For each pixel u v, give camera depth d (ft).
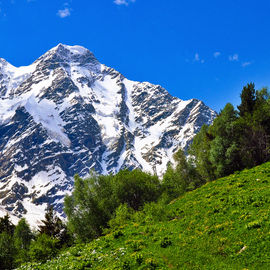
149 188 228.22
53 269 82.53
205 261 66.49
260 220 73.36
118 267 70.44
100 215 186.39
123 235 106.42
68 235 201.26
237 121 224.12
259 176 133.80
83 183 198.39
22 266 105.09
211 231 81.56
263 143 203.51
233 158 209.77
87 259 83.92
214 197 123.24
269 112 213.87
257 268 56.59
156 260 71.15
